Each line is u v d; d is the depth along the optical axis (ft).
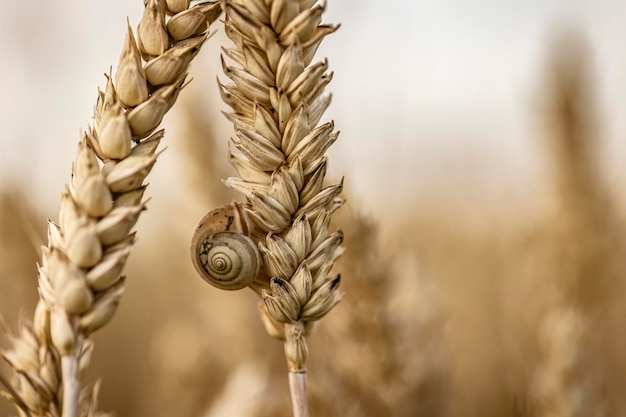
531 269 1.59
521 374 1.37
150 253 1.91
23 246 1.18
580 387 1.11
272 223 0.73
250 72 0.73
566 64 1.64
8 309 1.12
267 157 0.73
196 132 1.57
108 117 0.70
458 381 1.44
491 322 1.65
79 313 0.70
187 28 0.72
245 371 1.18
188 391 1.45
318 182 0.74
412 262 1.24
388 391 1.10
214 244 0.73
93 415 0.79
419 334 1.15
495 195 1.71
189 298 1.72
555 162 1.63
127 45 0.71
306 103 0.73
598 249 1.57
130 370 1.72
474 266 1.86
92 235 0.69
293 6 0.73
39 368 0.74
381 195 1.40
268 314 0.75
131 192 0.71
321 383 1.04
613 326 1.50
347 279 1.12
